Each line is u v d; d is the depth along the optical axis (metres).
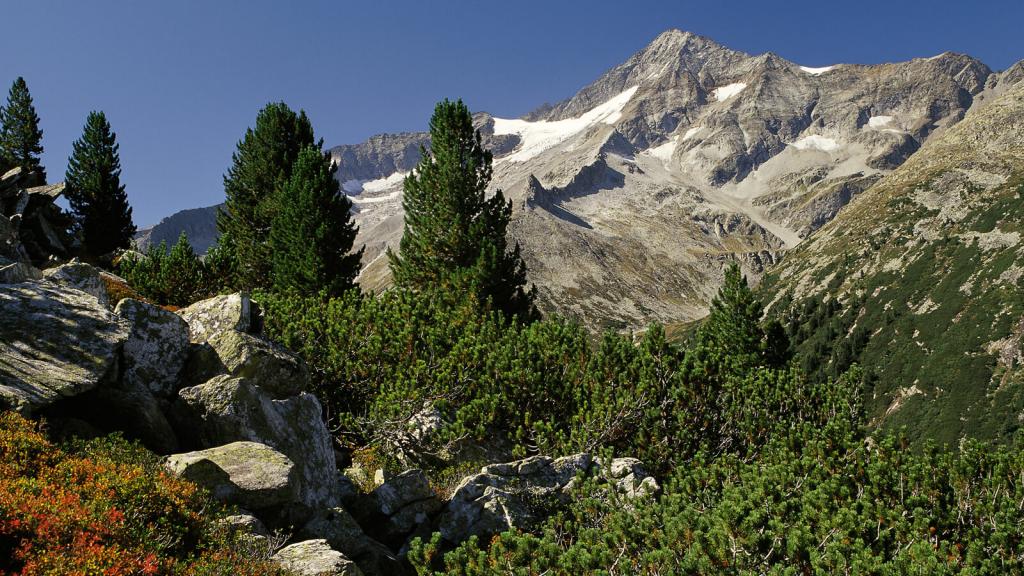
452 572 10.84
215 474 10.34
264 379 15.73
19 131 68.88
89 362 11.79
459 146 44.06
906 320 189.25
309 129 56.22
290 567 9.21
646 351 22.86
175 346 14.70
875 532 11.97
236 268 42.66
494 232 44.19
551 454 19.77
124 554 7.17
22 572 6.39
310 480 13.17
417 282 43.69
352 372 21.94
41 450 8.97
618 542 11.33
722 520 10.70
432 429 20.05
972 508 12.92
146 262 39.78
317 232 40.72
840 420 19.11
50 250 44.03
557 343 24.73
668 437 20.06
